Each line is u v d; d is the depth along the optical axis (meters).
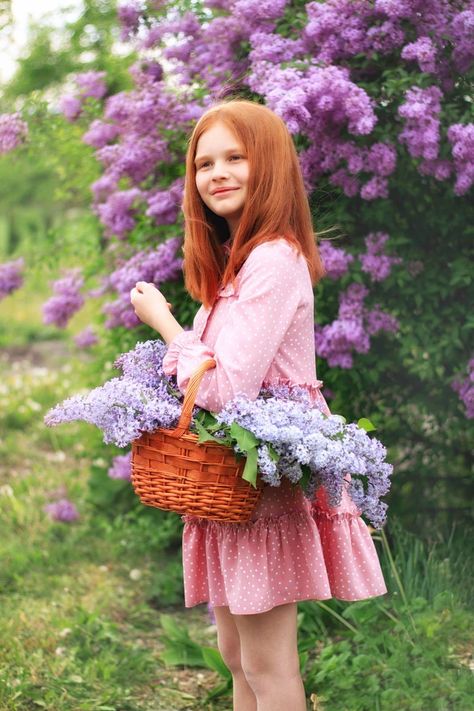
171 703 3.01
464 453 3.89
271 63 3.12
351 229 3.42
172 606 3.86
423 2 3.00
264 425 1.91
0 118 3.99
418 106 2.90
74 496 5.09
